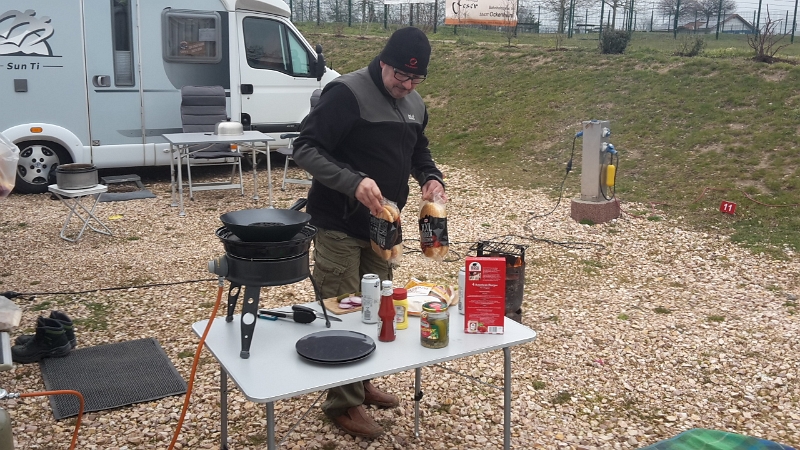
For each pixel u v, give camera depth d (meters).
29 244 6.20
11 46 7.74
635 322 4.49
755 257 5.80
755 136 8.55
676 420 3.29
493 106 12.02
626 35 13.54
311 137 2.64
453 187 8.60
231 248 2.25
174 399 3.38
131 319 4.47
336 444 2.97
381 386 3.53
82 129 8.20
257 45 9.15
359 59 16.12
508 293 3.88
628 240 6.39
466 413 3.30
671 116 9.84
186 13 8.55
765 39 12.23
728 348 4.09
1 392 2.25
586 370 3.80
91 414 3.21
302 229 2.35
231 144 8.12
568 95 11.62
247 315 2.24
